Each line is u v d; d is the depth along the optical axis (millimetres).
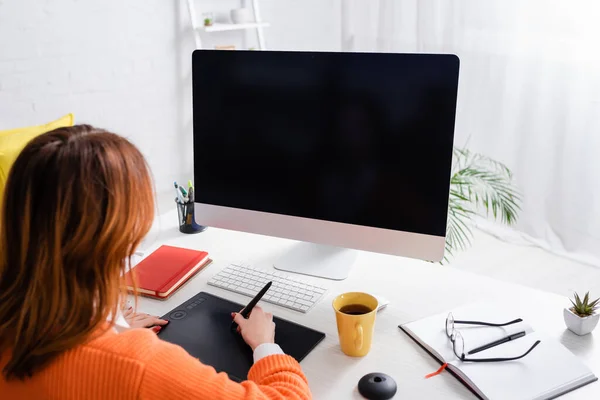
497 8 3084
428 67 1187
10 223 754
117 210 754
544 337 1122
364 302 1135
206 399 751
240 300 1315
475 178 3189
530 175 3152
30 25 2984
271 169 1385
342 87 1269
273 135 1362
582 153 2924
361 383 1011
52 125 2107
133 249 814
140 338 774
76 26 3156
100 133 794
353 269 1440
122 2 3316
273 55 1314
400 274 1413
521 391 980
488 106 3262
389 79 1224
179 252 1486
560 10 2850
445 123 1200
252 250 1563
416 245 1286
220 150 1430
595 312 1166
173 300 1320
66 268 746
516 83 3111
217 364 1070
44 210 732
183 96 3748
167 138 3730
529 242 3195
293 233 1401
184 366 767
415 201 1265
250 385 828
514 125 3178
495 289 1338
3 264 774
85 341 753
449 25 3301
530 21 2971
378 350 1132
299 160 1351
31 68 3037
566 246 3082
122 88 3436
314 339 1159
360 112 1266
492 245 3205
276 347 1038
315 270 1420
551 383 997
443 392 1012
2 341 771
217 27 3562
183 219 1676
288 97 1325
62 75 3160
